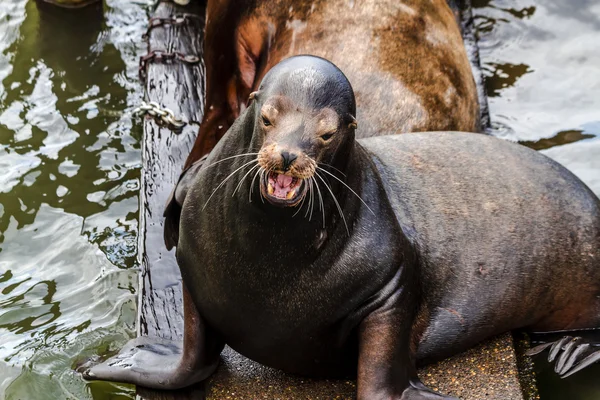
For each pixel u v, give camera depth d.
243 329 11.54
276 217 10.53
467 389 12.30
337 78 10.61
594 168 18.00
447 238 12.52
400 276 11.44
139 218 16.00
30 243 16.27
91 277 15.60
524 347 13.77
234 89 17.20
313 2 16.42
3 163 17.91
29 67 20.48
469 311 12.66
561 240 13.41
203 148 16.56
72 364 13.84
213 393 12.11
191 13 20.72
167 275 14.24
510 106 19.83
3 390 13.41
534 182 13.52
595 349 13.80
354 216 11.16
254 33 16.91
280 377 12.38
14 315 14.77
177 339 13.13
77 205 17.08
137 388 12.29
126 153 18.31
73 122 19.02
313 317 11.28
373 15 16.23
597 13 22.53
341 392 12.14
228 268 11.07
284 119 10.30
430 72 15.98
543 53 21.38
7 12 22.08
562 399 13.16
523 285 13.04
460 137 13.66
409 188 12.57
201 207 11.29
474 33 21.36
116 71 20.44
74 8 22.12
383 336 11.31
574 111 19.64
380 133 15.10
